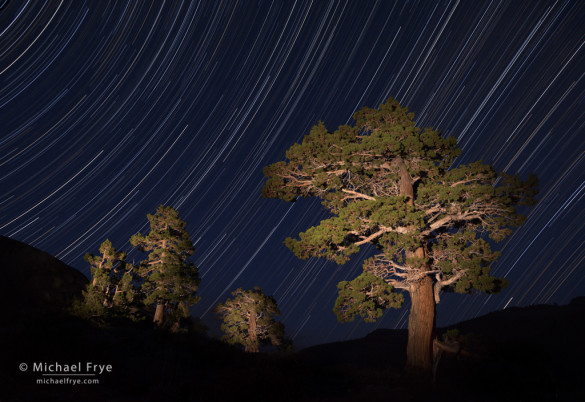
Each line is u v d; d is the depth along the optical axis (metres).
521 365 15.51
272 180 21.88
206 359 15.35
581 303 37.78
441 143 19.25
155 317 27.67
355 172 20.55
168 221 31.00
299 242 19.12
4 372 10.09
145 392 10.23
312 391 12.55
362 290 18.50
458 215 18.75
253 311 32.41
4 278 30.30
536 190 17.47
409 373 16.52
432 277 19.47
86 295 24.11
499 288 17.34
